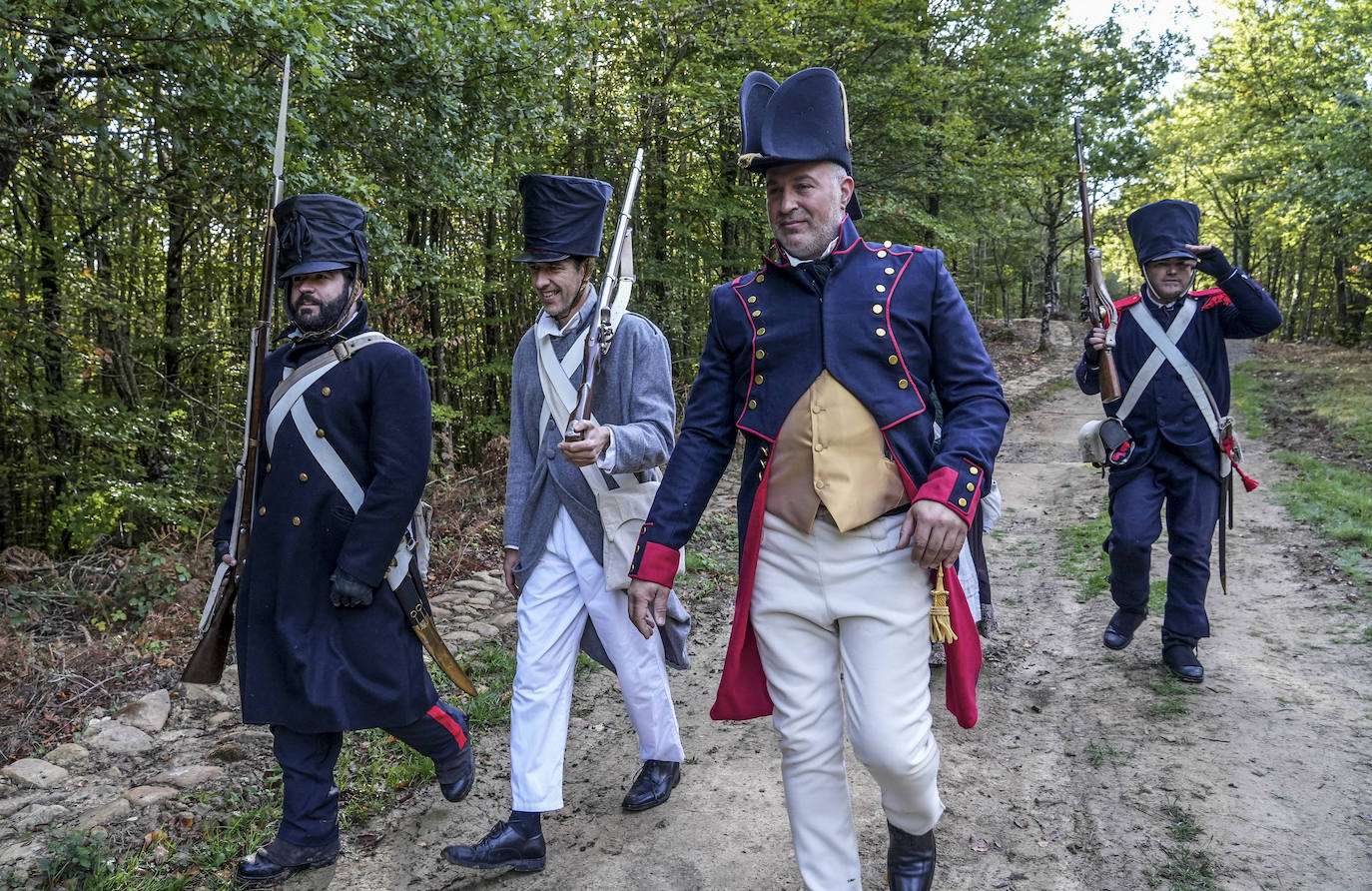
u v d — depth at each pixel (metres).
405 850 2.77
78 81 5.43
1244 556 5.70
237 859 2.70
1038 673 4.02
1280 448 9.66
